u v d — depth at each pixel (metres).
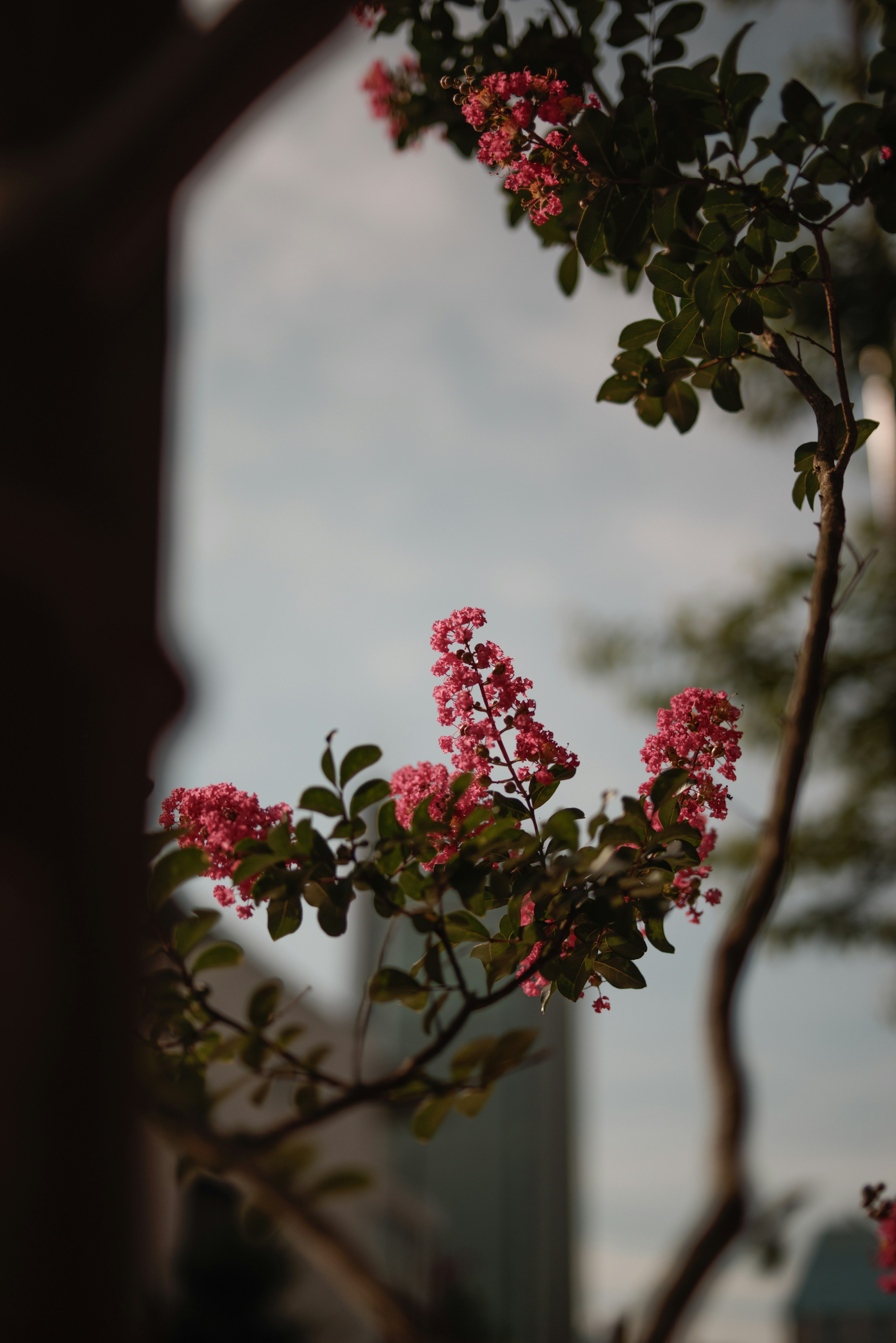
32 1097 0.78
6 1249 0.76
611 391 1.97
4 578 0.86
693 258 1.88
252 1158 1.48
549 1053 1.77
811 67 4.91
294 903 1.77
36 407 0.91
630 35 1.94
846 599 1.73
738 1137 1.46
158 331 1.03
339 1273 1.41
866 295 4.71
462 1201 11.47
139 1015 0.87
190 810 1.78
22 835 0.83
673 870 1.73
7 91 0.99
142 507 0.97
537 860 1.78
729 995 1.54
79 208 0.92
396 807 1.79
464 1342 1.37
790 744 1.67
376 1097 1.72
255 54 0.91
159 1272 1.02
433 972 1.75
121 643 0.91
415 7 2.12
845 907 6.46
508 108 1.93
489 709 1.79
